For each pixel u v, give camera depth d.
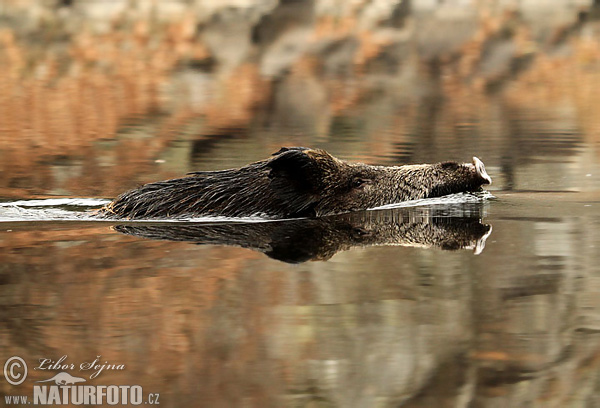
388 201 13.71
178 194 13.08
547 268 9.77
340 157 19.33
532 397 6.57
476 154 19.86
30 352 7.23
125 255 10.44
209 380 6.73
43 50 39.81
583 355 7.30
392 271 9.73
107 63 37.75
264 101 30.03
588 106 29.03
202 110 28.09
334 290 8.94
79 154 19.95
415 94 31.92
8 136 22.62
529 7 45.31
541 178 16.75
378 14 43.88
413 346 7.43
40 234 11.73
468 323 7.97
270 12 43.56
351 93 31.69
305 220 12.77
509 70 36.88
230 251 10.70
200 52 40.06
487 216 12.98
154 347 7.37
